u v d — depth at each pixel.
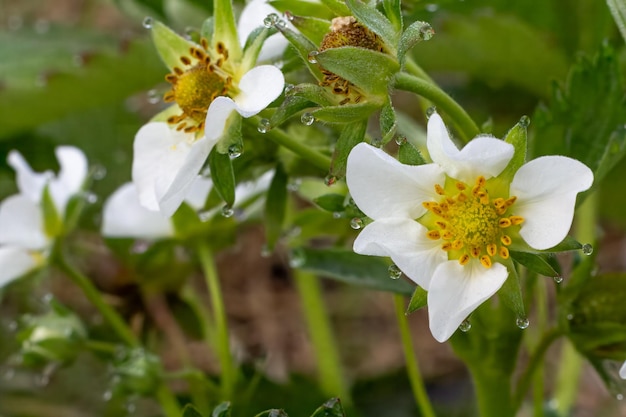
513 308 0.26
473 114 0.44
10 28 0.46
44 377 0.32
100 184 0.45
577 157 0.30
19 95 0.40
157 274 0.35
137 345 0.33
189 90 0.28
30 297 0.36
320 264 0.31
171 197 0.27
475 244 0.26
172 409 0.31
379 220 0.26
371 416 0.41
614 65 0.30
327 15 0.28
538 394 0.31
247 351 0.50
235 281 0.53
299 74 0.29
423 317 0.51
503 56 0.40
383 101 0.27
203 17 0.40
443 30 0.39
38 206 0.32
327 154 0.29
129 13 0.47
